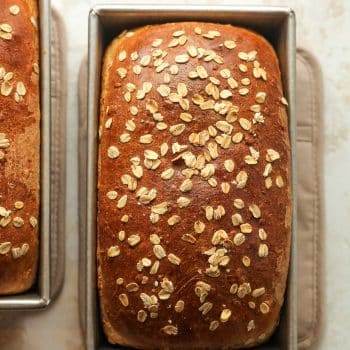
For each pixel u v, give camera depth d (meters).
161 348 0.41
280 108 0.43
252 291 0.41
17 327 0.47
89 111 0.42
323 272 0.49
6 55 0.41
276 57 0.44
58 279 0.48
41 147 0.42
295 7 0.50
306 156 0.49
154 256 0.40
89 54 0.42
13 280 0.42
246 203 0.41
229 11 0.43
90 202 0.41
